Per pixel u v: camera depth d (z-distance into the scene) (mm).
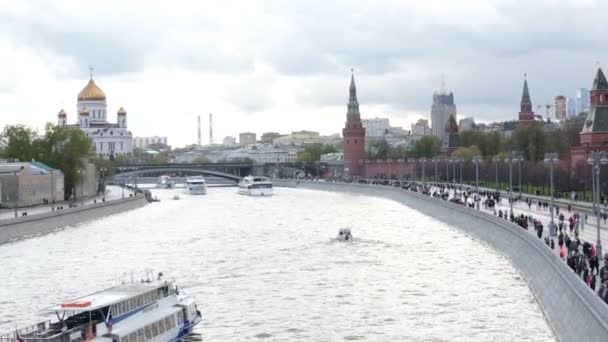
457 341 88188
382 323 96688
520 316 98562
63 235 196750
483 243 166375
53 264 145250
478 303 106188
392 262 142000
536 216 179875
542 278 109812
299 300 110188
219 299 111812
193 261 147375
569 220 149875
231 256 153500
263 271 134375
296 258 149125
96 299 83562
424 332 92250
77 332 78062
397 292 114500
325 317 100062
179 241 180875
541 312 100375
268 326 96250
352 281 123625
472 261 141125
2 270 138125
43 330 79375
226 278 128250
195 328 96062
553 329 91625
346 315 100938
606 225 156250
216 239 184000
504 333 91000
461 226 194750
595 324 76125
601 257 108188
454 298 109625
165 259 150750
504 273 127750
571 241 117250
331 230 199500
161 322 87750
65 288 120875
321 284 121438
